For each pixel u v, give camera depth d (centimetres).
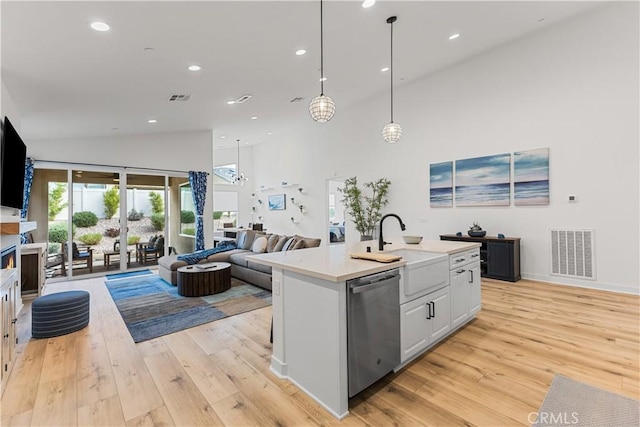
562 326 308
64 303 304
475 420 174
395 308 220
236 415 181
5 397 201
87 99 412
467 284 314
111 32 281
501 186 519
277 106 651
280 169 1050
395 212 685
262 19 317
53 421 177
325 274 184
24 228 361
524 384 209
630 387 203
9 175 330
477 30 443
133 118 531
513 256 479
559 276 466
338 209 1290
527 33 476
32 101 385
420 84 627
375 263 221
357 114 768
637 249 404
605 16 416
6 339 222
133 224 641
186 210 728
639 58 395
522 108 493
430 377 220
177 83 427
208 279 440
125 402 195
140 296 439
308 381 202
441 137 597
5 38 259
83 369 236
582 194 442
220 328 319
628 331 293
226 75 436
